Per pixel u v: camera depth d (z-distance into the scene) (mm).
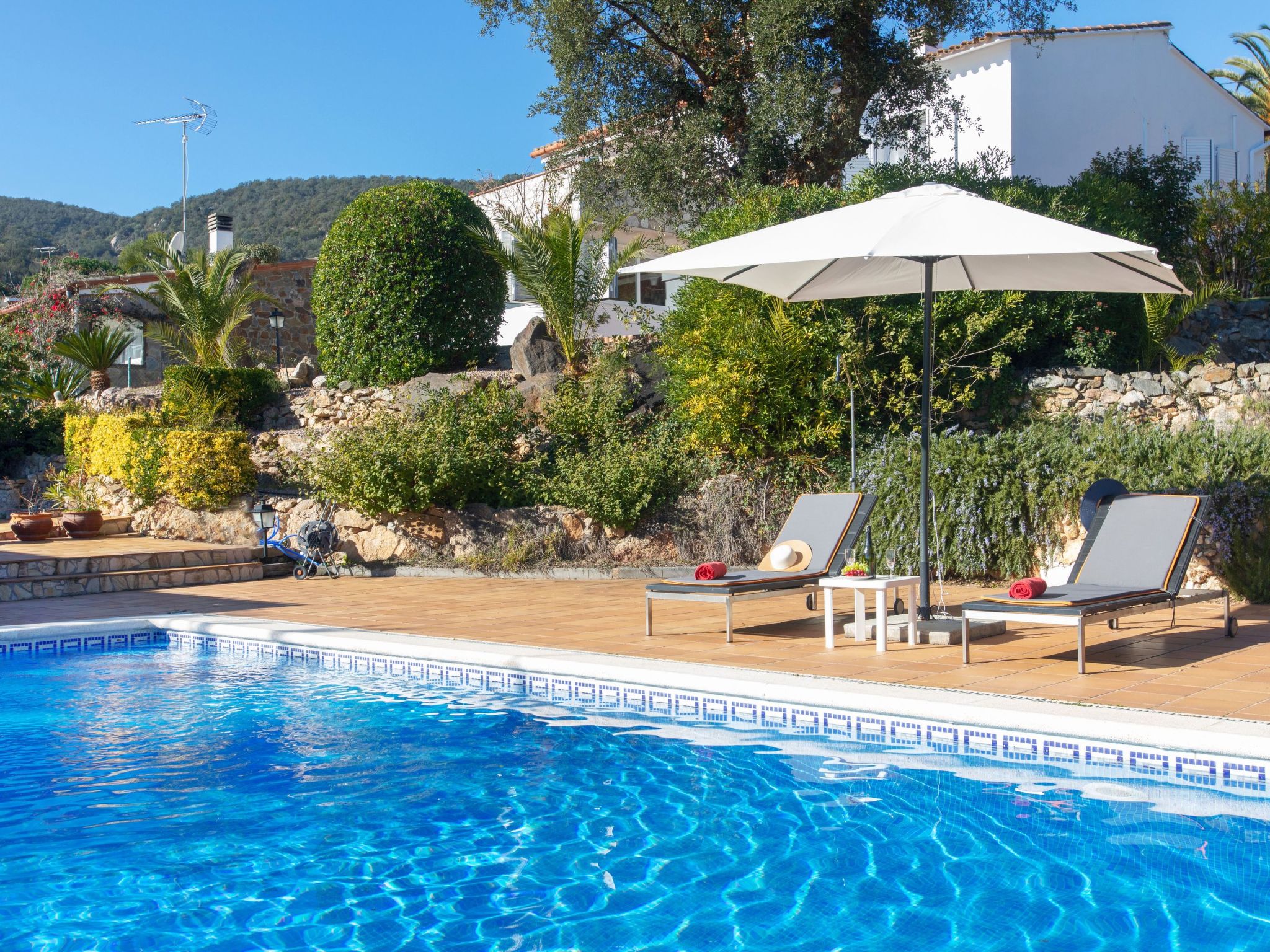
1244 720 5039
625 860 3975
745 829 4301
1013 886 3641
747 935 3270
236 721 6301
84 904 3602
